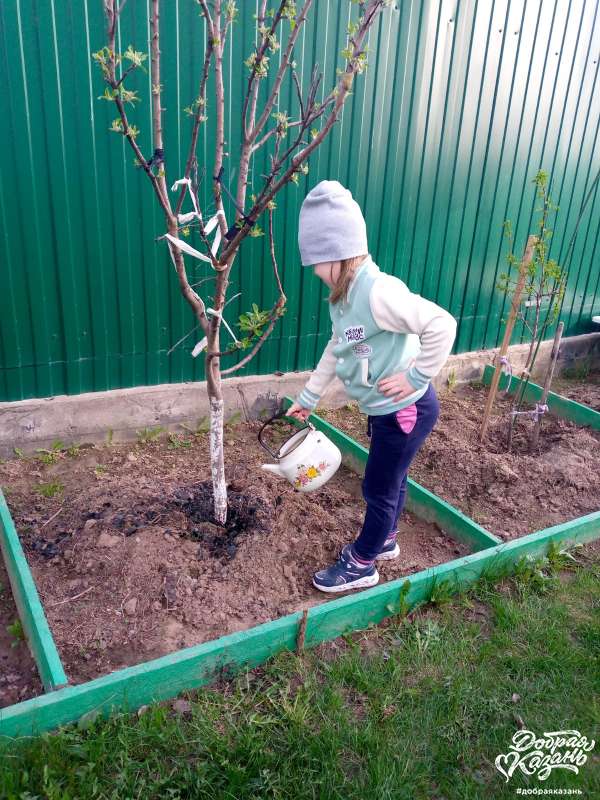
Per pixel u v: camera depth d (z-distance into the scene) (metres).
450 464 4.34
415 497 3.81
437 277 5.62
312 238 2.55
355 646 2.70
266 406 4.96
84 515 3.35
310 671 2.58
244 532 3.31
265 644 2.57
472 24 4.88
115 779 2.06
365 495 2.98
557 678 2.61
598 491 4.12
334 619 2.72
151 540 3.09
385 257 5.24
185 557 3.09
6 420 4.03
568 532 3.45
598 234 6.61
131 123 3.83
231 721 2.29
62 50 3.54
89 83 3.66
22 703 2.14
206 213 4.24
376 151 4.82
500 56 5.13
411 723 2.37
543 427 5.07
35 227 3.80
